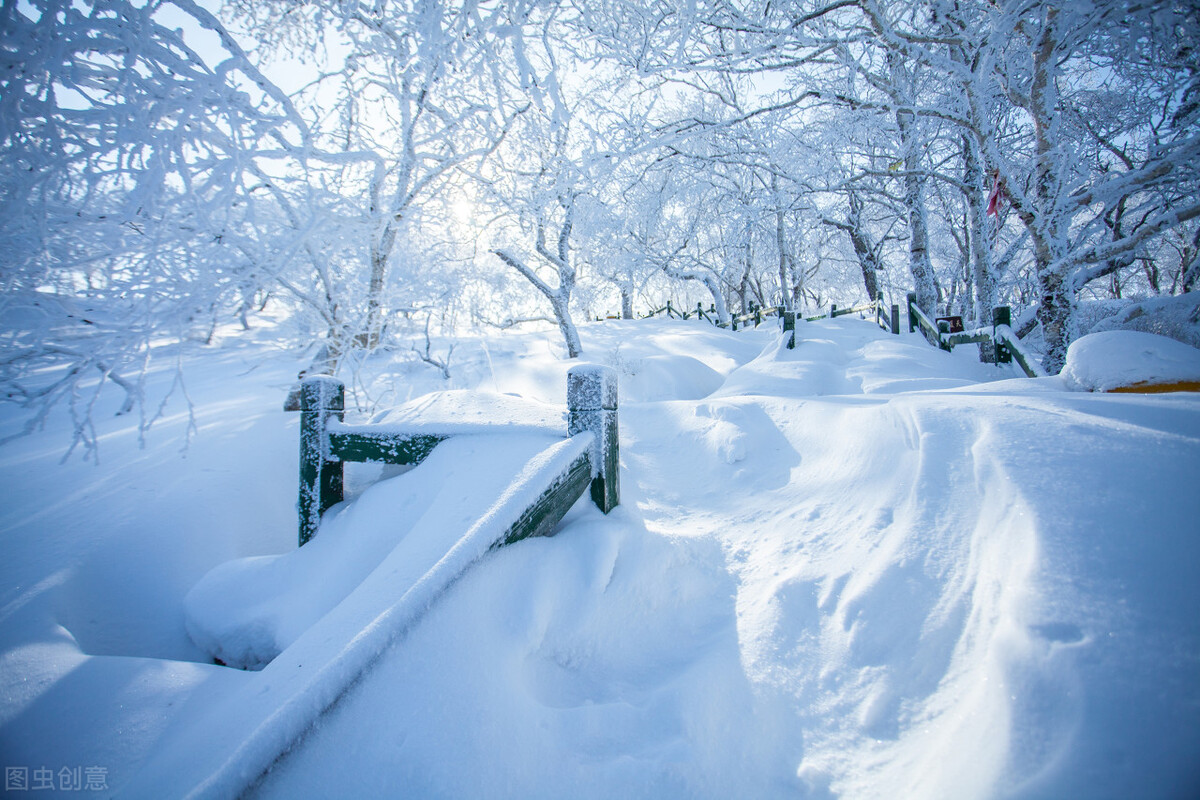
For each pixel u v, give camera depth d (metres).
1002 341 6.50
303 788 1.15
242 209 2.87
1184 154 3.92
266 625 2.02
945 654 1.40
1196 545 1.26
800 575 1.89
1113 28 3.58
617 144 5.75
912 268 10.54
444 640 1.44
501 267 9.02
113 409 4.36
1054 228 5.08
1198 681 1.02
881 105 6.07
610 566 1.89
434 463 2.31
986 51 4.80
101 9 2.26
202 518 2.76
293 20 3.25
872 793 1.16
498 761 1.25
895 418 2.40
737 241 11.76
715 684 1.50
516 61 3.51
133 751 1.38
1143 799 0.88
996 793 0.98
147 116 2.37
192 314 2.70
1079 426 1.77
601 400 2.21
